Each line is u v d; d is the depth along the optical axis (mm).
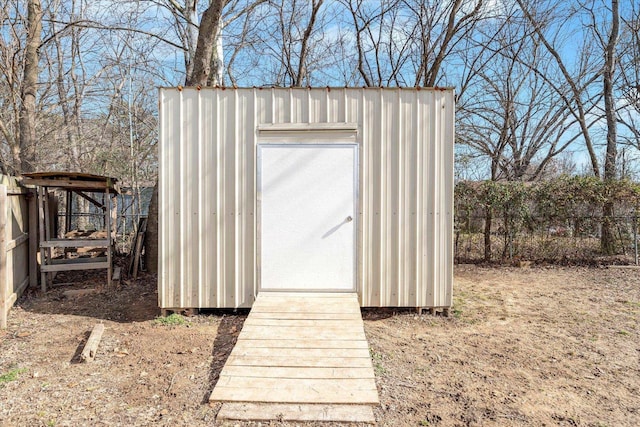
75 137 13734
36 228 6738
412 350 4238
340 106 5145
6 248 5121
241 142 5129
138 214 11375
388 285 5234
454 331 4855
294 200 5168
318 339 3947
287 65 12656
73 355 4059
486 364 3910
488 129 13148
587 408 3117
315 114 5137
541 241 9320
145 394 3264
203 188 5113
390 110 5180
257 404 3023
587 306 5984
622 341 4559
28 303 5836
